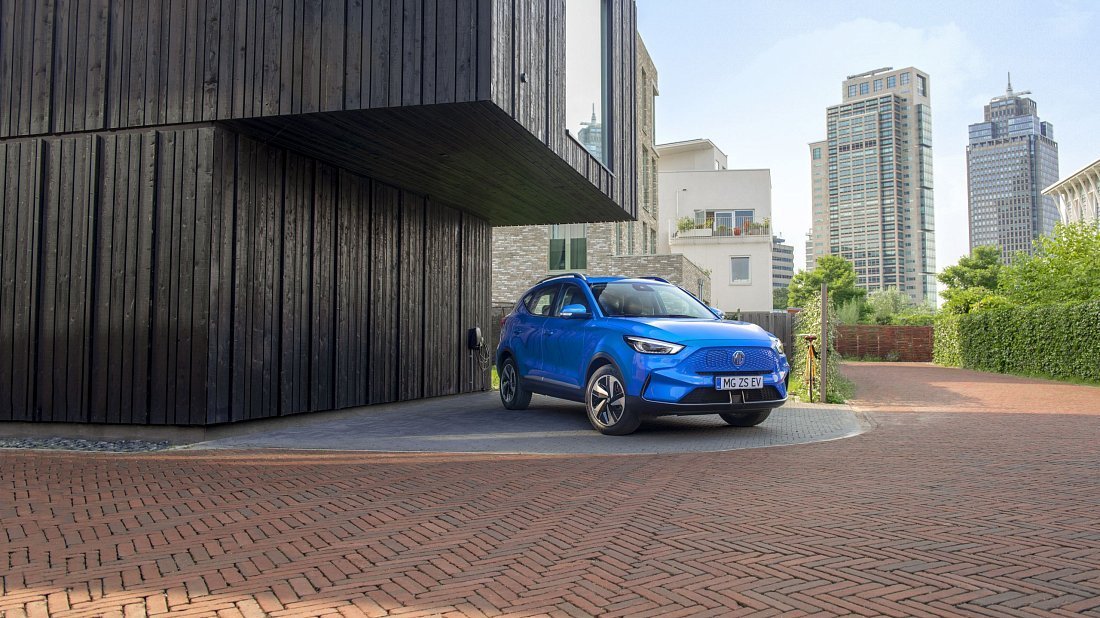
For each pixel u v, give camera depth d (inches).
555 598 117.3
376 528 161.5
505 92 287.6
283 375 333.7
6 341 315.0
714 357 292.0
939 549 140.3
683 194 1712.6
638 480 213.3
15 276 315.3
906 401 500.7
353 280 387.2
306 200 353.1
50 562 139.1
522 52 309.7
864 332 1393.9
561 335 354.3
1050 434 316.5
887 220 6545.3
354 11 285.3
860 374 895.7
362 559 139.0
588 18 434.9
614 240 972.6
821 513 170.4
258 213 320.5
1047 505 177.6
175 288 296.0
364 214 398.0
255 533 158.2
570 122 385.4
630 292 357.7
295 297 343.6
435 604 115.4
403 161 363.6
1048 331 760.3
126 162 305.6
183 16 302.4
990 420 374.6
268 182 327.3
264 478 221.6
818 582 122.5
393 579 127.5
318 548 146.6
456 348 503.8
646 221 1135.6
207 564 137.0
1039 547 141.3
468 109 282.0
